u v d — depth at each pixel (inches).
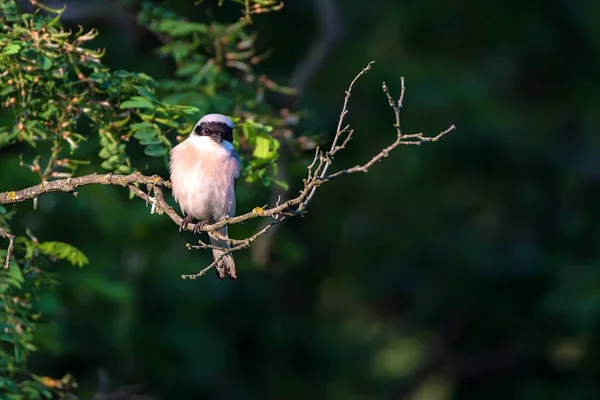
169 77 471.2
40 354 502.0
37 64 309.9
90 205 491.8
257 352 645.3
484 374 750.5
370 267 773.9
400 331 800.3
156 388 550.9
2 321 316.8
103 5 485.4
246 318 622.2
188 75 394.6
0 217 335.9
